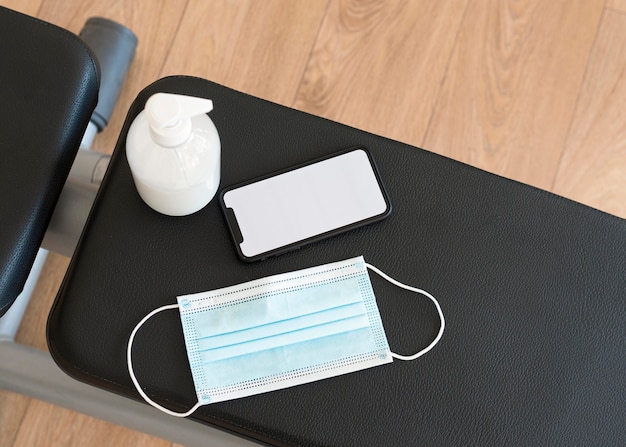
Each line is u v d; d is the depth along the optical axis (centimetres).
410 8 118
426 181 74
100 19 108
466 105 116
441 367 68
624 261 74
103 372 66
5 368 87
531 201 74
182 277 68
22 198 66
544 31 118
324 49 116
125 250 68
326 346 68
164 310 67
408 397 67
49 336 67
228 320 67
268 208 70
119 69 108
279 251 69
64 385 86
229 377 66
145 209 69
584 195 114
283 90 114
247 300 68
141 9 114
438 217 72
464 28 118
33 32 70
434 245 71
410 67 116
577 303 72
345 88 115
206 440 82
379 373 68
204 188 64
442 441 67
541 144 115
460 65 117
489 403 68
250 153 72
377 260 70
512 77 117
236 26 115
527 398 69
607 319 72
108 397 84
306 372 67
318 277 69
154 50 113
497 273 72
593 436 69
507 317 70
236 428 66
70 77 70
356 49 116
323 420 66
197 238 69
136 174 62
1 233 65
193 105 57
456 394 68
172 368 66
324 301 69
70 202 77
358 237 71
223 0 116
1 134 67
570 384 70
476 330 70
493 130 115
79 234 78
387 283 70
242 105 74
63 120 69
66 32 71
